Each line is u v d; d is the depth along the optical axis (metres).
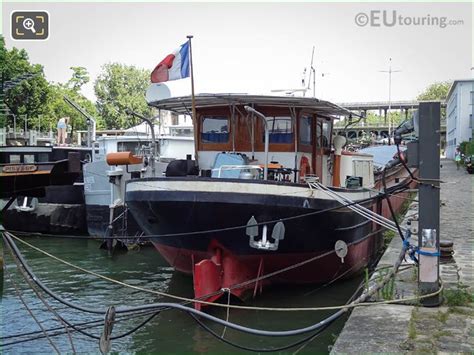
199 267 9.87
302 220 10.05
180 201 9.73
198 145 12.16
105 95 53.06
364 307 7.28
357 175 13.92
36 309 10.53
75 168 10.63
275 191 9.70
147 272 13.96
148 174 17.55
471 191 25.33
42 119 37.56
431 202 7.23
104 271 14.09
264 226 9.82
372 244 13.62
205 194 9.60
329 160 13.30
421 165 7.23
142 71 54.12
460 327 6.45
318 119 12.51
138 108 52.00
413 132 7.63
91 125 24.55
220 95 10.77
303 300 10.64
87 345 8.61
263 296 10.88
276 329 8.95
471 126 50.25
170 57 11.85
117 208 17.47
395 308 7.20
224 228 9.87
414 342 5.98
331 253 10.94
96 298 11.36
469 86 50.53
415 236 12.09
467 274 9.09
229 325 6.11
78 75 52.59
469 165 36.81
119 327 9.31
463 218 16.36
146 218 10.62
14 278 13.30
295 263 10.70
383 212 15.65
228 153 11.29
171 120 31.67
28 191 10.70
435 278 7.26
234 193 9.55
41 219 20.39
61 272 13.89
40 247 17.84
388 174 19.72
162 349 8.27
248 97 10.73
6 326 9.51
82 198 20.56
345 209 10.74
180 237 10.39
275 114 11.59
